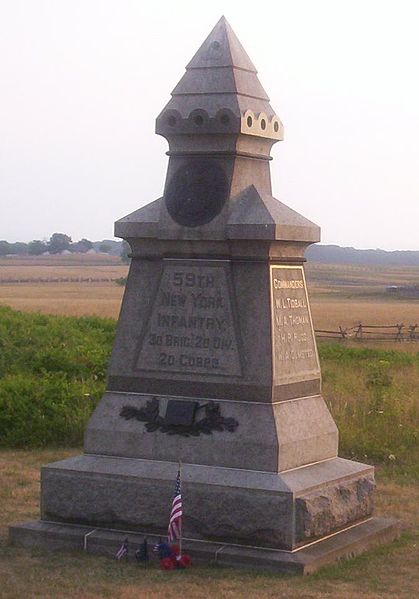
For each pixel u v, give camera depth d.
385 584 7.73
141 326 8.81
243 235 8.41
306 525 8.07
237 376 8.43
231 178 8.59
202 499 8.20
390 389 16.03
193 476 8.30
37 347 19.95
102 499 8.54
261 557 7.93
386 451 12.46
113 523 8.52
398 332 38.25
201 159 8.71
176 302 8.70
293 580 7.70
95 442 8.78
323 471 8.65
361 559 8.34
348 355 24.70
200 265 8.65
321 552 8.12
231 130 8.53
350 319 47.81
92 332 23.39
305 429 8.60
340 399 14.73
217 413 8.44
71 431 13.30
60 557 8.24
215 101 8.63
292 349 8.68
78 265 162.12
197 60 8.83
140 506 8.42
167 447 8.52
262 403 8.37
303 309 8.92
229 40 8.84
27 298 66.50
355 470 8.97
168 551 8.01
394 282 132.38
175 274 8.72
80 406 14.01
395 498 10.62
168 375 8.66
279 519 7.99
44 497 8.73
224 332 8.52
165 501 8.34
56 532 8.51
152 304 8.79
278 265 8.61
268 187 9.02
